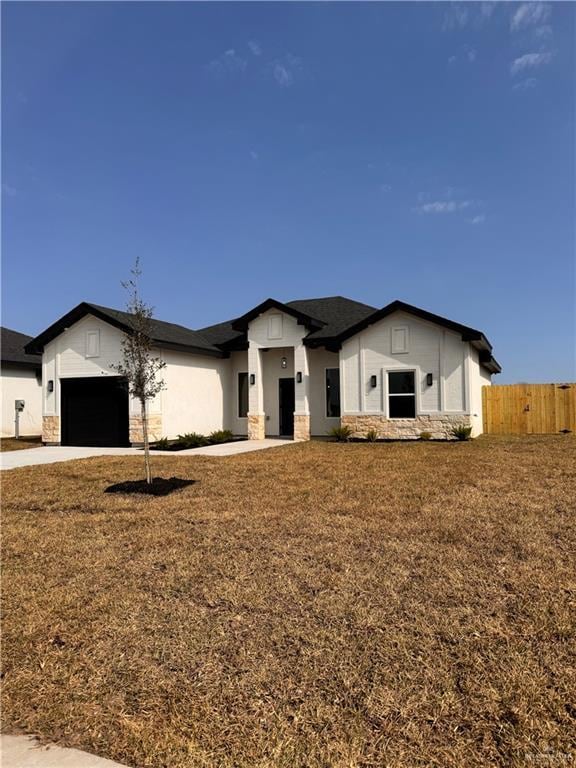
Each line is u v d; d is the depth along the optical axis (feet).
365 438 53.47
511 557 15.16
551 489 24.23
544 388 64.59
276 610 12.28
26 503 24.32
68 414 57.72
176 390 56.95
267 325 58.75
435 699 8.80
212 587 13.73
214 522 19.79
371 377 53.83
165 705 9.01
